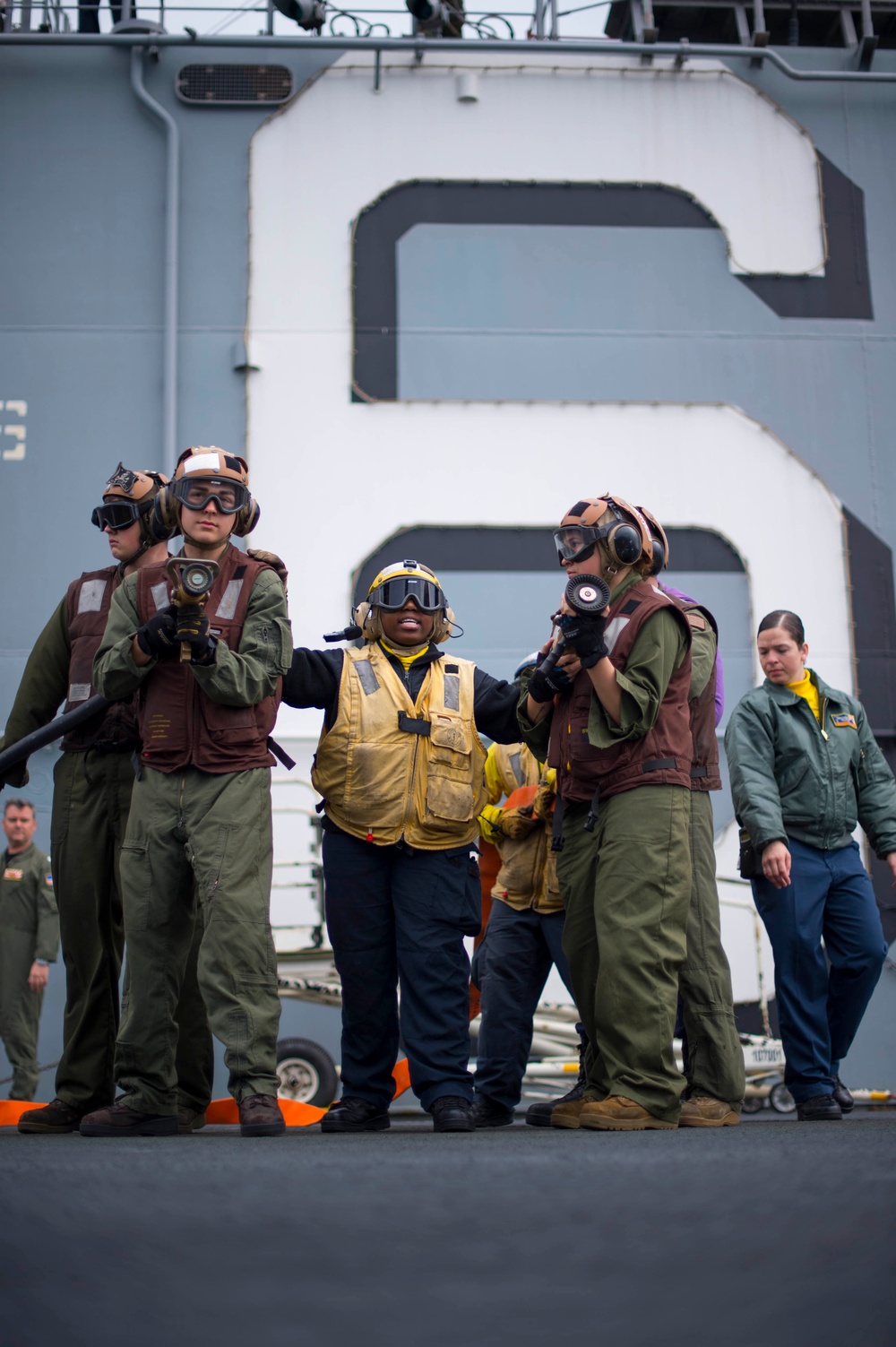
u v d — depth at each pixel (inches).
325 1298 30.5
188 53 240.4
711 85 245.6
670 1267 33.3
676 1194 44.1
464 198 238.5
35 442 227.3
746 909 220.2
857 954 147.3
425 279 235.5
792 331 239.9
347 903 125.3
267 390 230.8
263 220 235.9
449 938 122.2
